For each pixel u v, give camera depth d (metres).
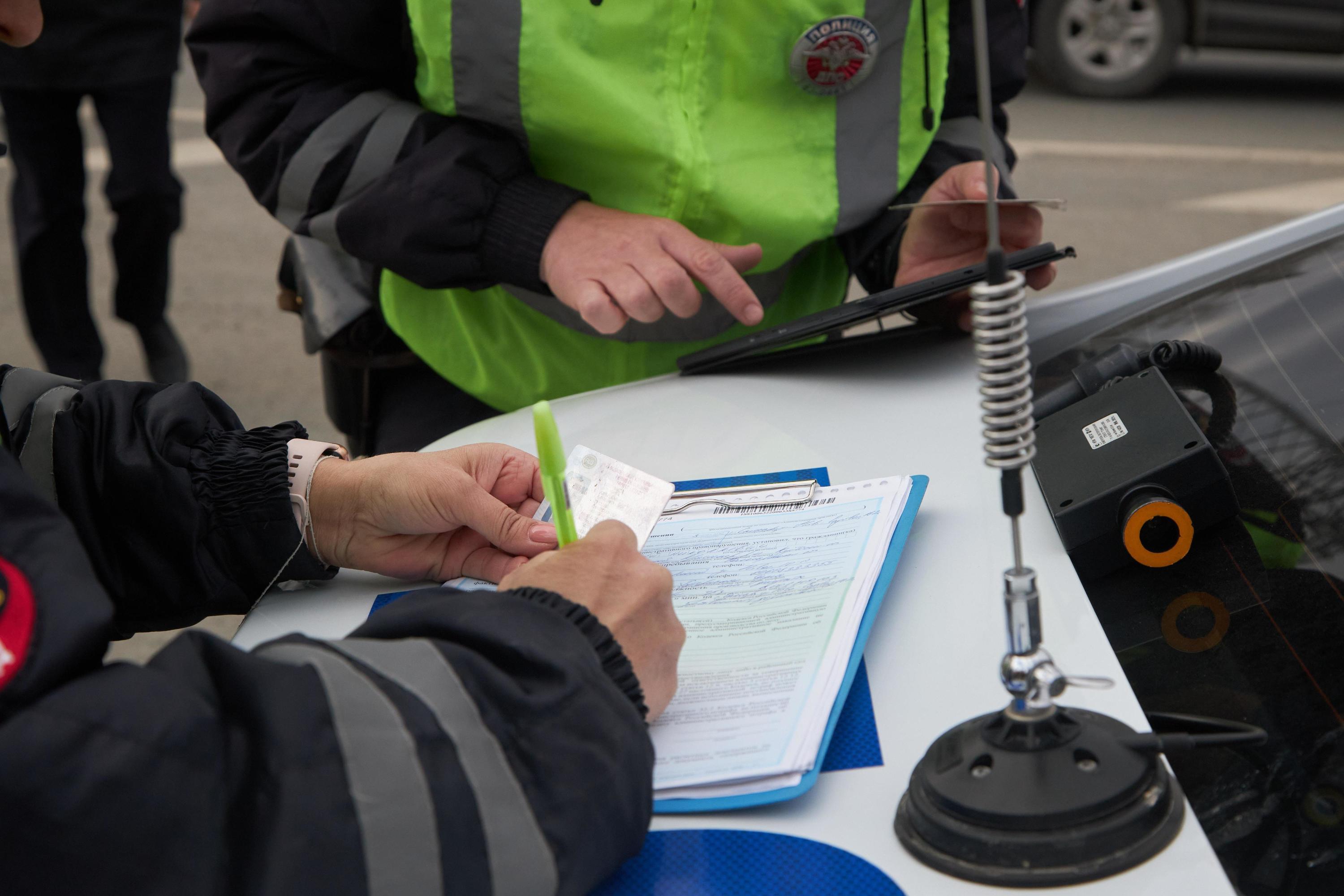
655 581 0.89
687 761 0.84
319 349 1.87
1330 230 1.58
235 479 1.13
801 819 0.79
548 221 1.50
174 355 3.85
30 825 0.63
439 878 0.68
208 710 0.68
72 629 0.69
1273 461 1.09
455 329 1.75
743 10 1.49
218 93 1.61
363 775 0.68
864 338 1.59
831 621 0.96
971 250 1.61
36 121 3.43
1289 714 0.82
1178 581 0.99
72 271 3.60
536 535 1.12
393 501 1.12
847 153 1.60
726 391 1.47
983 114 0.66
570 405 1.47
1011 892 0.70
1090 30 6.66
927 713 0.87
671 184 1.54
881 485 1.17
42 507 0.73
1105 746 0.74
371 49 1.57
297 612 1.13
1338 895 0.68
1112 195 5.28
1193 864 0.70
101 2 3.32
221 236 5.26
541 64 1.47
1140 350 1.37
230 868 0.66
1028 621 0.73
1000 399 0.69
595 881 0.74
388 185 1.52
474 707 0.73
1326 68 7.21
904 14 1.56
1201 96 6.75
